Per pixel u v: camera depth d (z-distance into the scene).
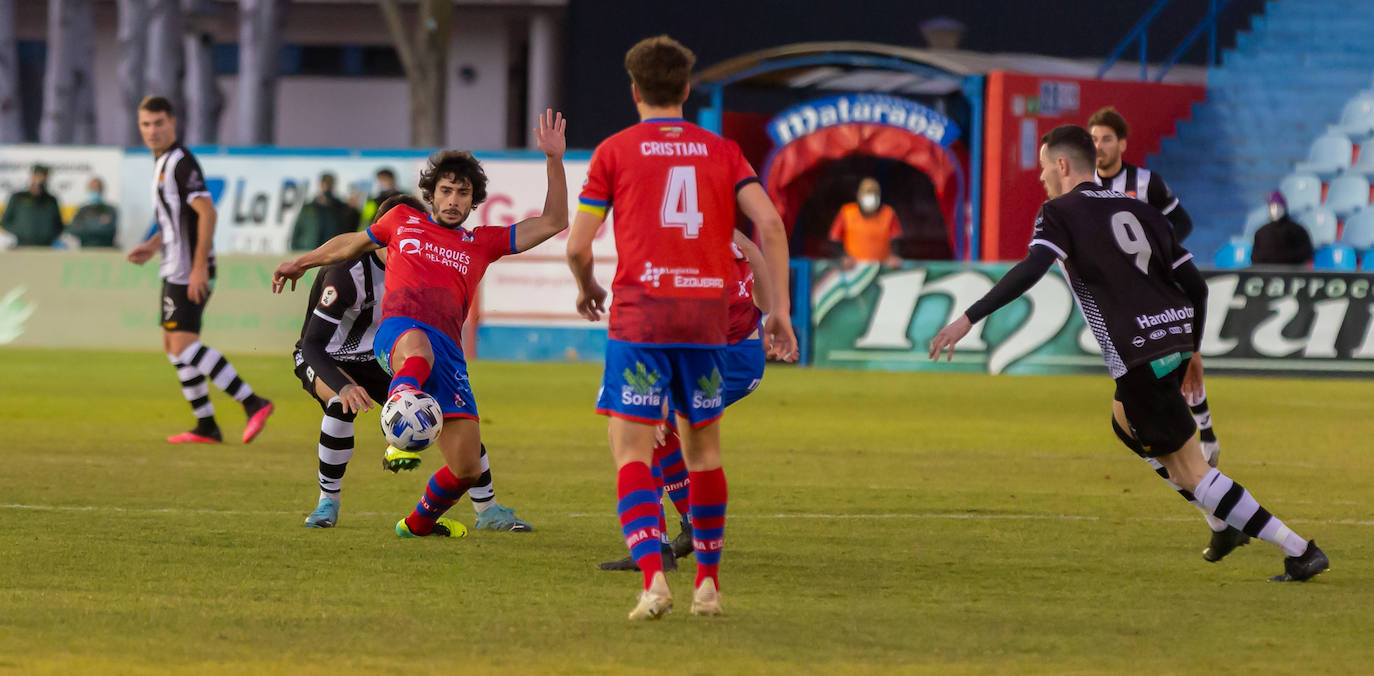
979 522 28.98
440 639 18.41
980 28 113.75
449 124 129.88
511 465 37.38
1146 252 22.77
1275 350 70.12
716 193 19.09
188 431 43.31
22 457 37.50
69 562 23.41
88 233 80.00
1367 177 92.12
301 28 130.88
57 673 16.58
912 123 84.56
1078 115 87.81
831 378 68.44
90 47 115.69
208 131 114.00
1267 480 36.25
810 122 84.75
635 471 19.09
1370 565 24.66
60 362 70.06
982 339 72.06
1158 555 25.45
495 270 75.44
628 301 19.00
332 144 132.12
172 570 22.89
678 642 18.34
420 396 23.97
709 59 115.81
